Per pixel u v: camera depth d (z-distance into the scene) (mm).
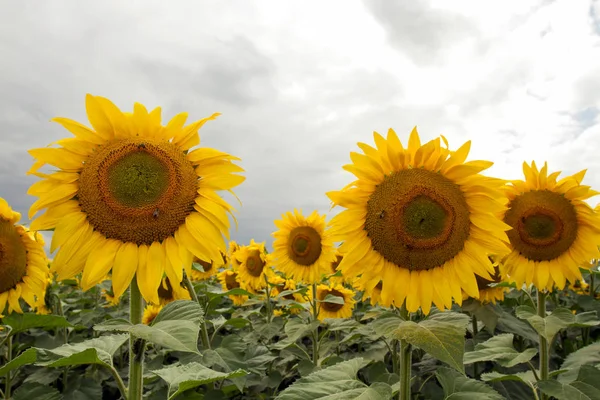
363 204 636
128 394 456
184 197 532
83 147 527
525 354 709
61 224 504
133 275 501
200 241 524
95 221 512
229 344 897
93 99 518
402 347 558
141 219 511
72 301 1565
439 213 613
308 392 469
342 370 527
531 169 852
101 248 510
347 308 1505
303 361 1055
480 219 626
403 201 609
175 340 374
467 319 503
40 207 507
